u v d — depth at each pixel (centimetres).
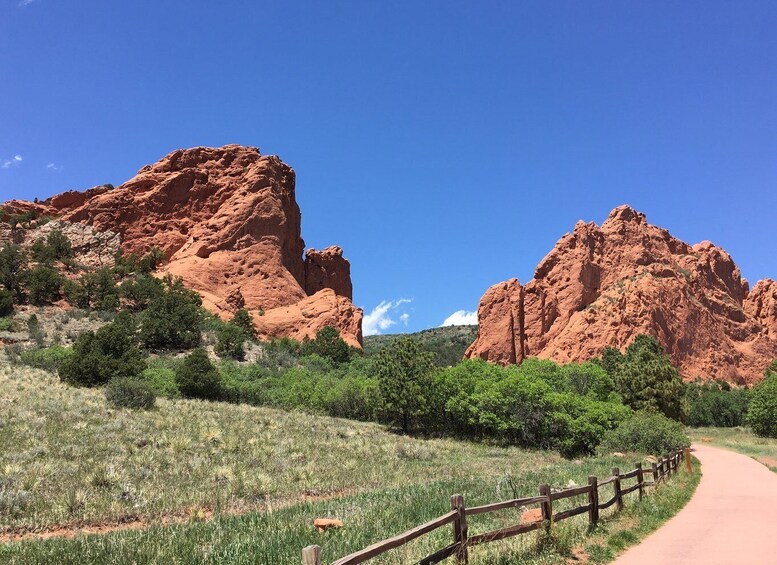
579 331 11612
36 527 1136
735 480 2155
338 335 9675
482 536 785
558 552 891
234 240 11925
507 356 12344
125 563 791
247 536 919
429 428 4466
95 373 4112
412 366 4316
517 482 1667
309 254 14775
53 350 5681
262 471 1919
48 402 2800
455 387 4259
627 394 5178
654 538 1070
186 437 2361
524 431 3938
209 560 792
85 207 12069
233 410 3769
